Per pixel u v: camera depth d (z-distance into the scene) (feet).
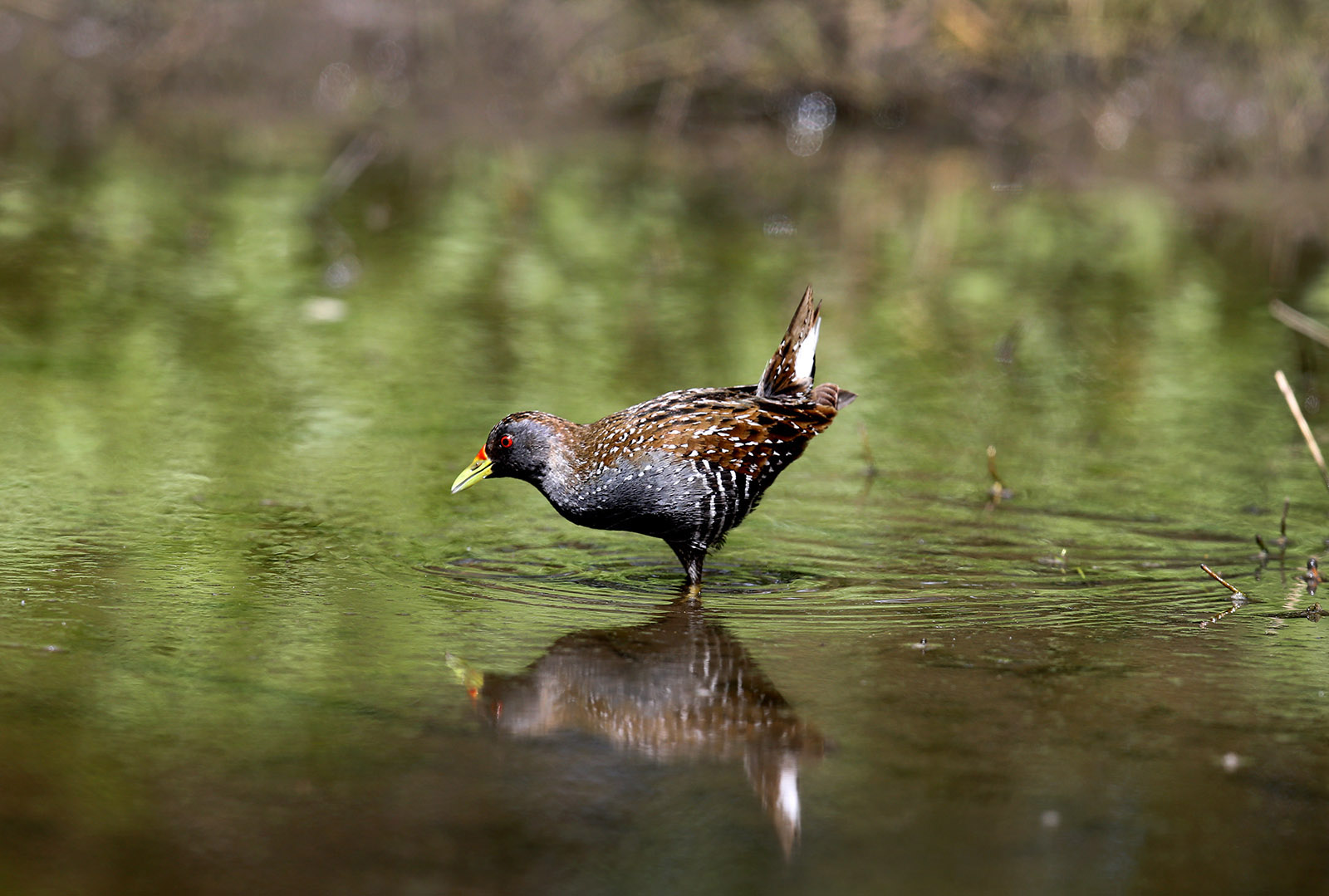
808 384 33.94
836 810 21.29
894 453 41.73
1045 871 19.81
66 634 26.71
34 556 30.73
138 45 92.17
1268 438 43.62
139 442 39.04
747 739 23.50
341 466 38.17
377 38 92.12
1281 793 22.02
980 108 89.76
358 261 60.80
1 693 24.14
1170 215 75.05
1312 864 20.12
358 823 20.49
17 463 36.76
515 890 19.02
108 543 31.81
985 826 20.92
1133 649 27.76
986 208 75.77
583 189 76.48
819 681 25.91
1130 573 32.45
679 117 91.30
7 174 73.46
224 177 75.25
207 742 22.66
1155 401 47.34
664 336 51.75
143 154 80.53
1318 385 49.19
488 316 53.67
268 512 34.45
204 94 92.63
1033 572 32.40
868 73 90.99
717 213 72.95
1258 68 85.10
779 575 32.14
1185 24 86.58
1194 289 61.26
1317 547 34.53
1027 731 23.95
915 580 31.81
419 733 23.29
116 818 20.39
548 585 30.91
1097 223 73.15
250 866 19.35
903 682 25.94
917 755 23.07
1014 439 43.24
